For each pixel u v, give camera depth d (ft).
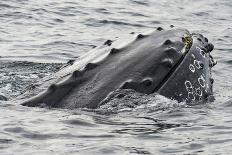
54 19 297.53
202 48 141.79
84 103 125.29
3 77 174.81
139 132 114.52
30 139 108.68
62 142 107.14
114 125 118.21
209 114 130.52
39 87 134.21
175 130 117.19
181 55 135.03
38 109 125.29
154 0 375.25
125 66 130.31
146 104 126.21
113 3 350.43
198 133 116.16
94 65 131.34
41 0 335.26
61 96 126.93
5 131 112.27
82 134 112.06
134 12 331.57
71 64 138.82
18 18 292.40
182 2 382.42
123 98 126.00
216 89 168.96
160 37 139.03
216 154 103.71
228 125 122.83
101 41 257.75
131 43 138.10
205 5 379.35
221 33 291.79
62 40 252.83
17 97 135.03
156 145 107.24
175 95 130.21
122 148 104.68
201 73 137.08
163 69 130.52
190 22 321.52
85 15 311.06
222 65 213.87
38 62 206.39
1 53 223.10
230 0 398.83
